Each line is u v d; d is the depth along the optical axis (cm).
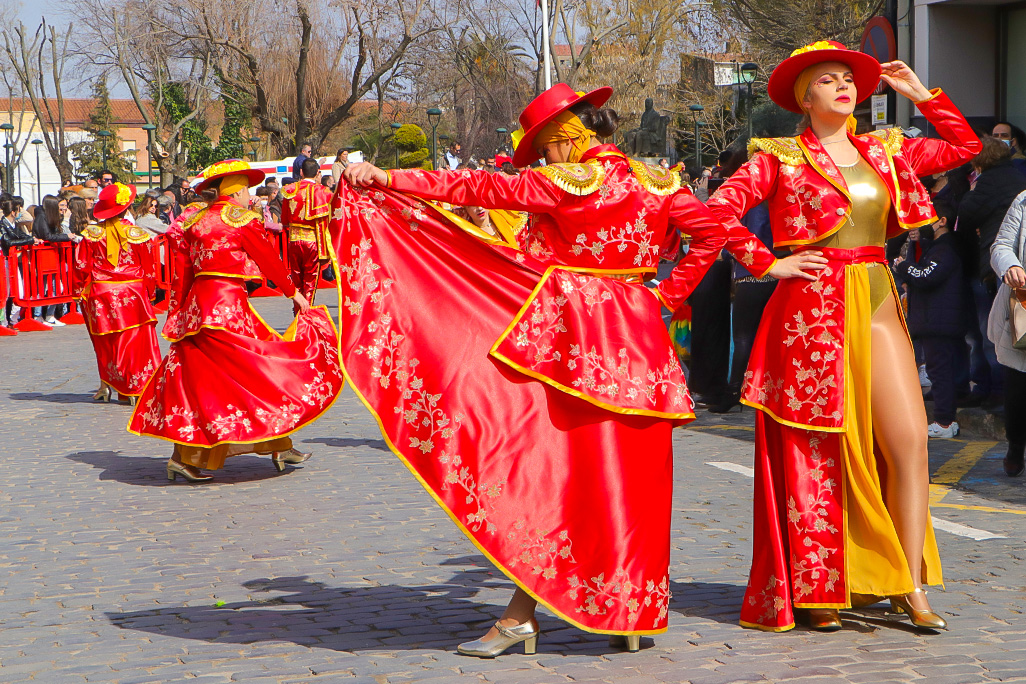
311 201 862
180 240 745
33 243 1709
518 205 388
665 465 396
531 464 388
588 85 3991
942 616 442
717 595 479
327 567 537
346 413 1010
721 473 734
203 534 606
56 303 1758
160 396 741
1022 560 524
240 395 732
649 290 404
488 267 405
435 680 379
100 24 4338
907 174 430
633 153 2955
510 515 384
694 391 989
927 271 834
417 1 3978
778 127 2397
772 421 437
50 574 535
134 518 646
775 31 2031
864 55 423
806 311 426
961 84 1269
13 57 5631
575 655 404
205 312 732
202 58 4216
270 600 485
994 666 383
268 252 741
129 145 9500
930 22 1255
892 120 1284
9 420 1003
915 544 426
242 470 778
